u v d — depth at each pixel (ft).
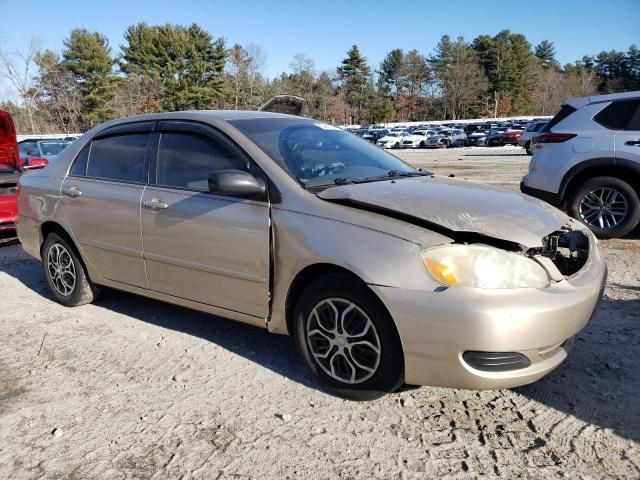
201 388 10.19
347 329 9.29
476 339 7.98
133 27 211.20
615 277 16.05
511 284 8.21
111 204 12.81
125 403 9.73
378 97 284.41
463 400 9.53
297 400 9.66
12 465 8.10
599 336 11.93
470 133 160.76
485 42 300.81
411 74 298.56
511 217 9.25
